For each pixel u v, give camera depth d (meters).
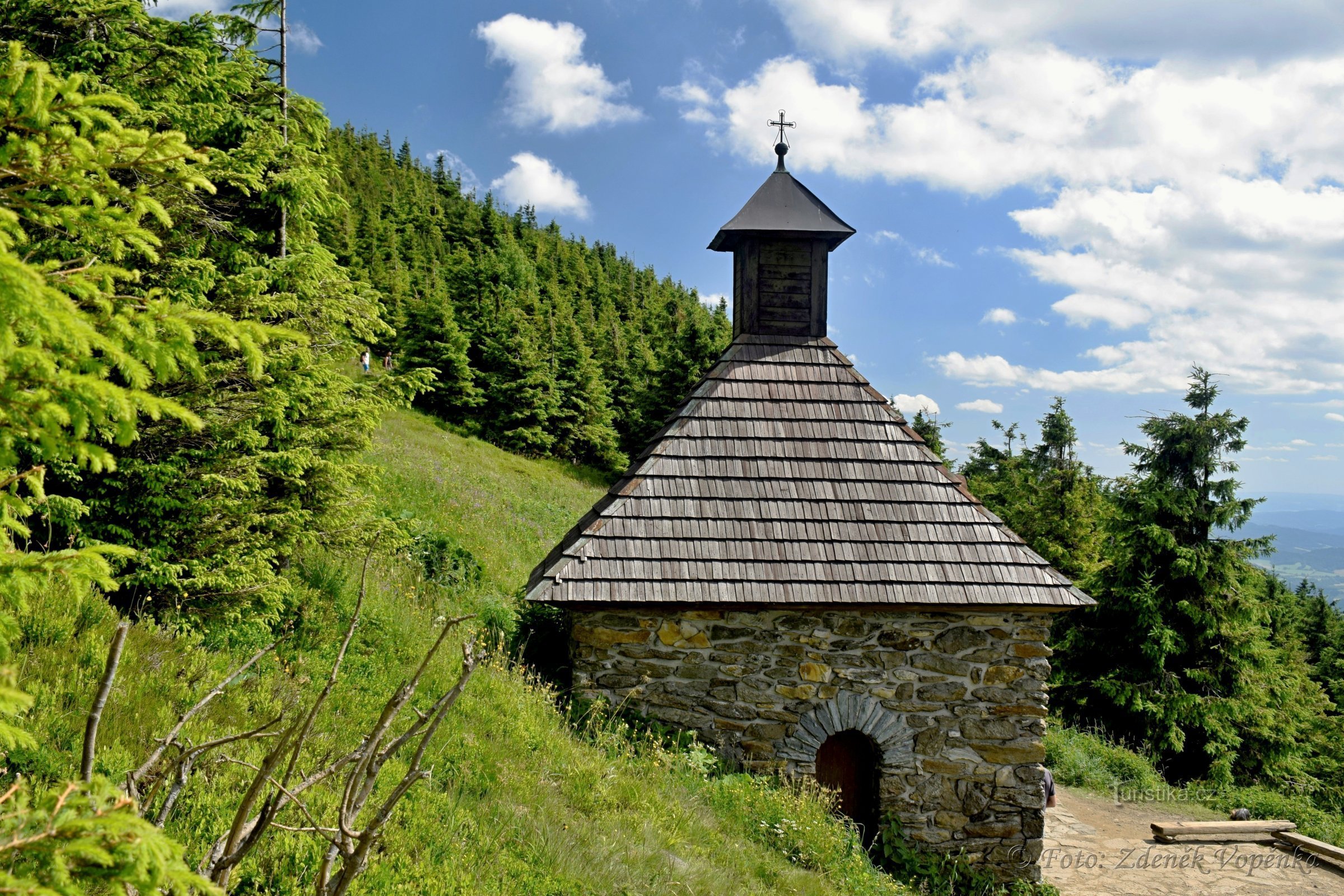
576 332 43.66
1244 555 17.12
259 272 7.33
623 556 8.29
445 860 4.66
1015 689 8.68
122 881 1.67
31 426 1.95
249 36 9.47
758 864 6.59
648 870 5.67
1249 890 9.16
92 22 6.63
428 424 32.88
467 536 15.02
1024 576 8.65
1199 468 17.45
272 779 2.53
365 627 8.15
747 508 8.78
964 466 35.38
